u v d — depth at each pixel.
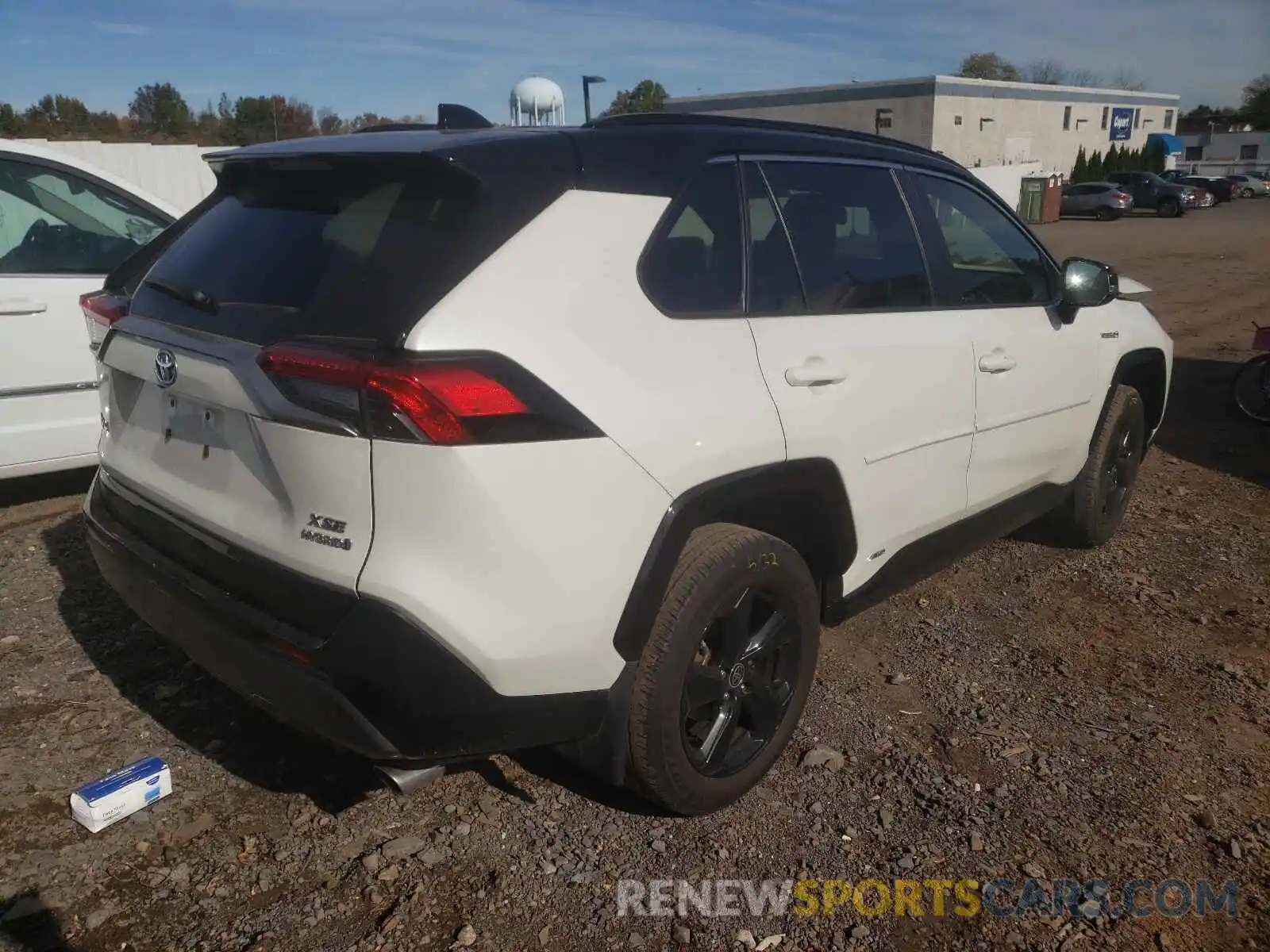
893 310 3.37
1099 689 3.72
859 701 3.60
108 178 5.34
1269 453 7.17
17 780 3.01
